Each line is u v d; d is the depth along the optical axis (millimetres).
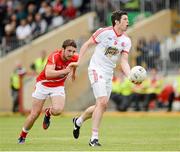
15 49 87750
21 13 92250
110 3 91688
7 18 92562
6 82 85875
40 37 89062
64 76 39625
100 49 39219
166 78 79375
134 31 87625
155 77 78625
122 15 38969
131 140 43812
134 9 91438
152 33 89625
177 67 81562
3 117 76562
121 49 39344
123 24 38938
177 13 92062
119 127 57938
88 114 40438
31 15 90812
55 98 39844
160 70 81312
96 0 92062
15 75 80812
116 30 39094
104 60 39188
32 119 40375
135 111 79562
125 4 91375
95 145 38531
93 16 90812
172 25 91625
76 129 40969
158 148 37531
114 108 80312
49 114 40719
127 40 39406
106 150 36156
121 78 79438
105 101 38688
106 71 39281
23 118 74125
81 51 38969
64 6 92125
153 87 78625
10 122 66500
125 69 39188
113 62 39375
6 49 87438
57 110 39781
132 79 38281
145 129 55312
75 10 91875
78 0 92562
